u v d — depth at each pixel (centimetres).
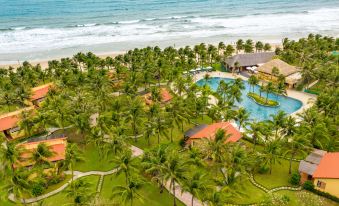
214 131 7625
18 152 6394
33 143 7394
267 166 6931
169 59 12662
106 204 5638
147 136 7662
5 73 12481
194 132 8138
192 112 9062
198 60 14412
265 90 10575
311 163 6694
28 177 6216
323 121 7681
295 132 7200
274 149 6619
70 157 6506
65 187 6725
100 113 8875
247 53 14162
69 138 8506
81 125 7600
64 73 11431
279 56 13800
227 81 12625
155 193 6481
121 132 7362
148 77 10912
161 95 9588
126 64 12888
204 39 19588
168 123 7762
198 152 6538
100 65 12575
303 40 14875
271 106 10394
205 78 11850
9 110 10081
